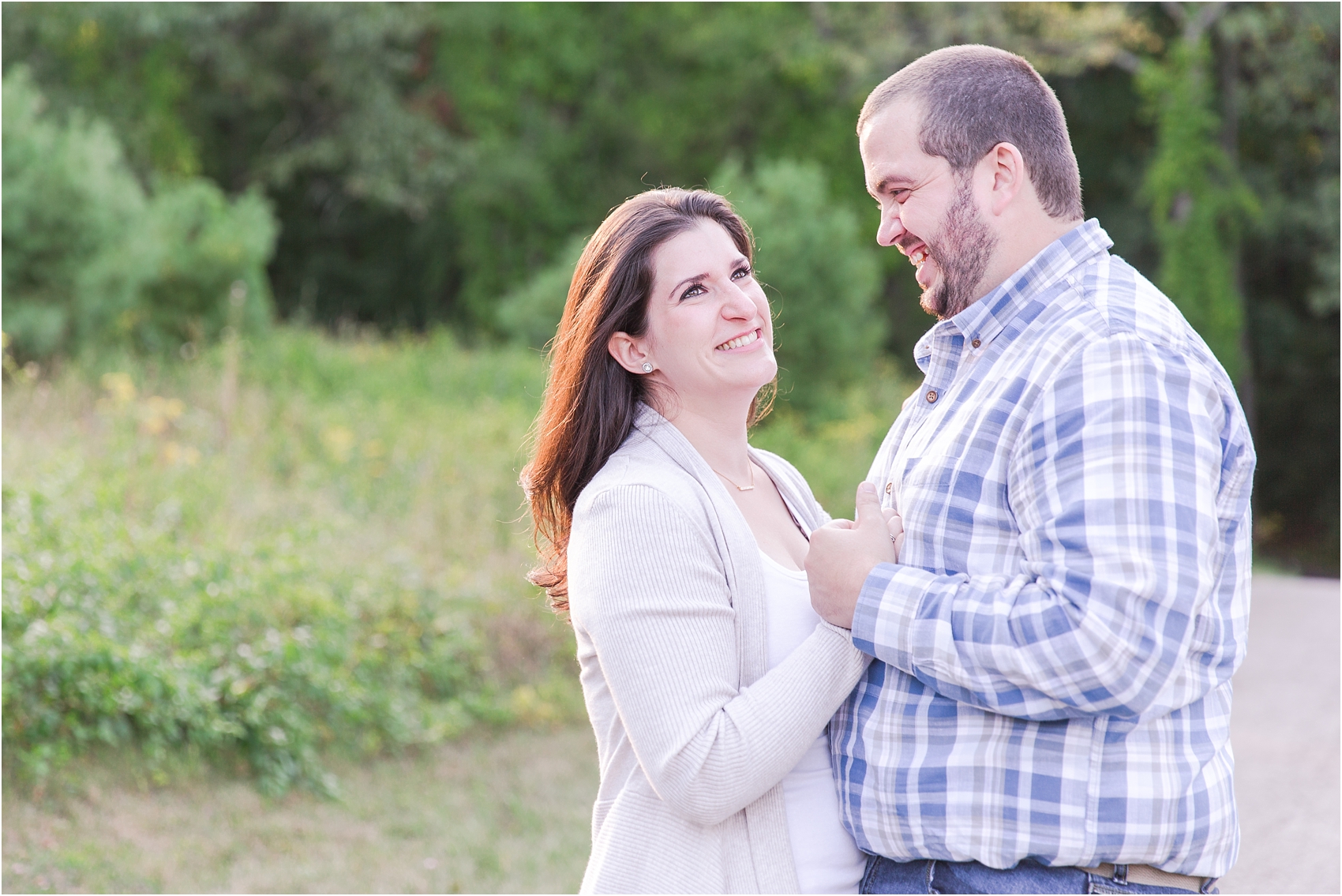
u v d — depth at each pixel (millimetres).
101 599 5059
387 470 8328
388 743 5531
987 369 1864
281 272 19781
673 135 18422
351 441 8578
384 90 17703
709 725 1745
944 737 1764
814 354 12148
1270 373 18984
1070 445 1671
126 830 4270
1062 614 1602
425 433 9203
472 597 6680
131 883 3928
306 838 4504
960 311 1949
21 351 9164
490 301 18359
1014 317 1862
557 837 4793
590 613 1830
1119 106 17891
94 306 9602
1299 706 6832
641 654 1777
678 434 1997
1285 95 17312
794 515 2205
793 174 12797
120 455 7160
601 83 18469
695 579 1828
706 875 1811
